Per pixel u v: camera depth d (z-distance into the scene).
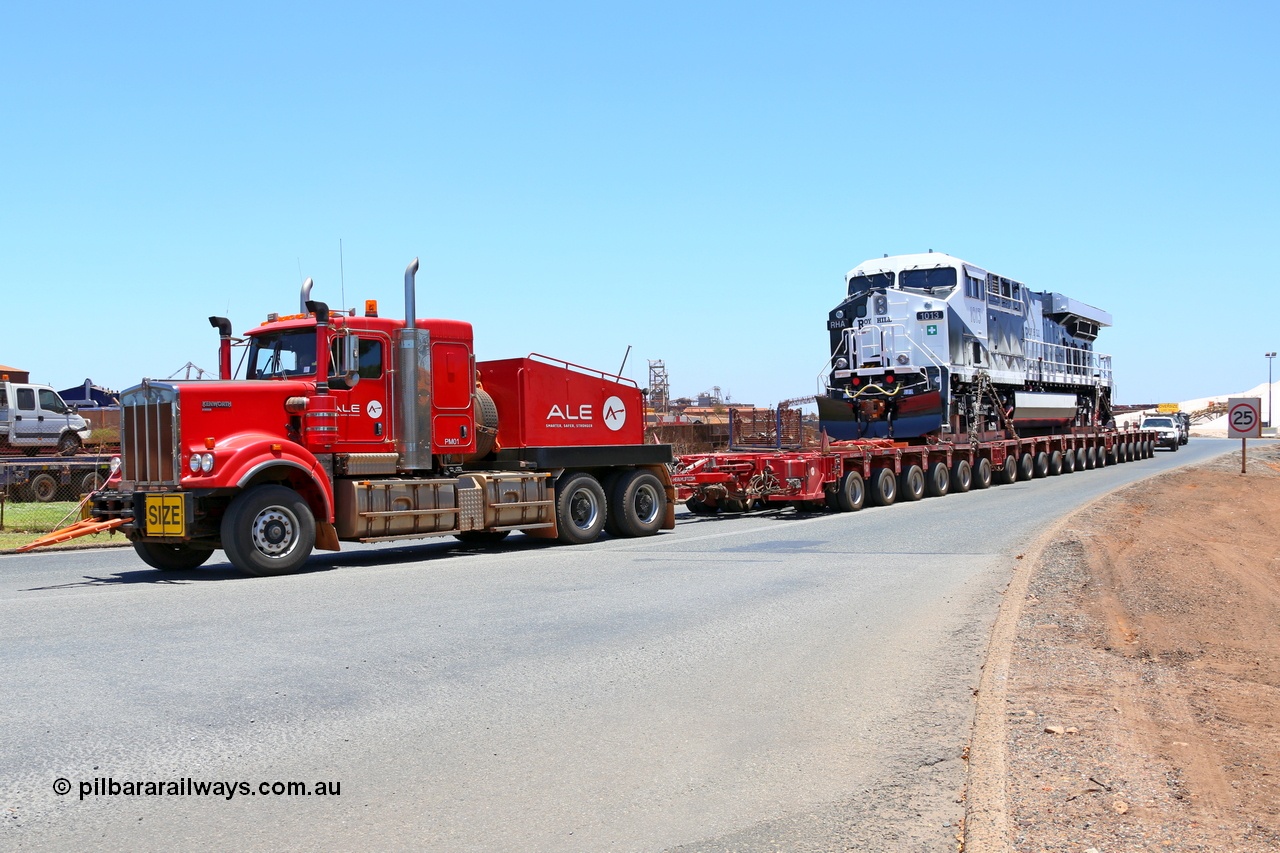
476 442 15.73
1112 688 6.91
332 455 13.93
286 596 10.80
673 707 6.61
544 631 8.95
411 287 14.64
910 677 7.39
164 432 12.91
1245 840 4.38
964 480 28.14
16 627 8.99
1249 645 8.76
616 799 5.01
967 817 4.62
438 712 6.45
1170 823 4.56
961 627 9.17
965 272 29.50
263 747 5.73
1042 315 37.66
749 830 4.63
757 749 5.78
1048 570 12.23
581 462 16.78
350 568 13.55
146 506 12.98
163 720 6.20
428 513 14.61
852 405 28.86
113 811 4.80
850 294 30.19
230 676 7.26
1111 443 43.16
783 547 15.50
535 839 4.53
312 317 14.16
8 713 6.30
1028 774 5.18
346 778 5.27
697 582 11.84
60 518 21.36
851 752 5.73
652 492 18.14
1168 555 14.15
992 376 30.95
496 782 5.23
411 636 8.69
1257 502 24.08
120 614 9.67
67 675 7.24
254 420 13.27
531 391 16.48
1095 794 4.90
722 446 28.05
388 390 14.46
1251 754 5.61
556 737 5.97
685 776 5.34
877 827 4.66
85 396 38.75
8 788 5.08
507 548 16.34
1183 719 6.26
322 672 7.41
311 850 4.41
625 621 9.42
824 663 7.82
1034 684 6.98
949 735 6.04
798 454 21.67
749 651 8.23
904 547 15.30
